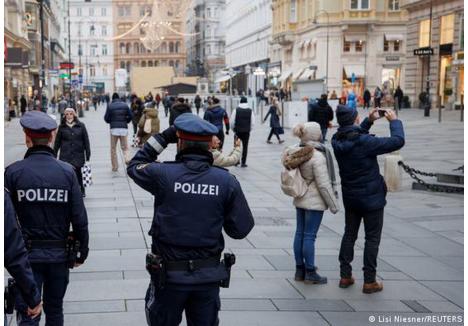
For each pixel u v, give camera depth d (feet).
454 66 134.41
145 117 56.24
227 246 26.76
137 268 23.03
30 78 176.65
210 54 380.78
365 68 185.57
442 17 139.54
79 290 20.56
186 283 12.78
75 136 37.22
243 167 54.85
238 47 308.19
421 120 112.37
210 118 51.78
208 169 13.28
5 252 11.66
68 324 17.66
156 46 286.25
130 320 18.01
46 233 14.75
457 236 28.94
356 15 182.39
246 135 54.39
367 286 20.97
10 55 104.47
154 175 13.15
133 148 71.72
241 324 18.03
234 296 20.42
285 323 18.21
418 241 28.02
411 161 56.03
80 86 216.13
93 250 25.54
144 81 237.04
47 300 15.31
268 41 247.50
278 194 41.06
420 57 154.30
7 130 99.40
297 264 22.16
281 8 221.87
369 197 20.57
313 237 21.75
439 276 22.95
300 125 21.68
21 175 14.57
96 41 399.03
